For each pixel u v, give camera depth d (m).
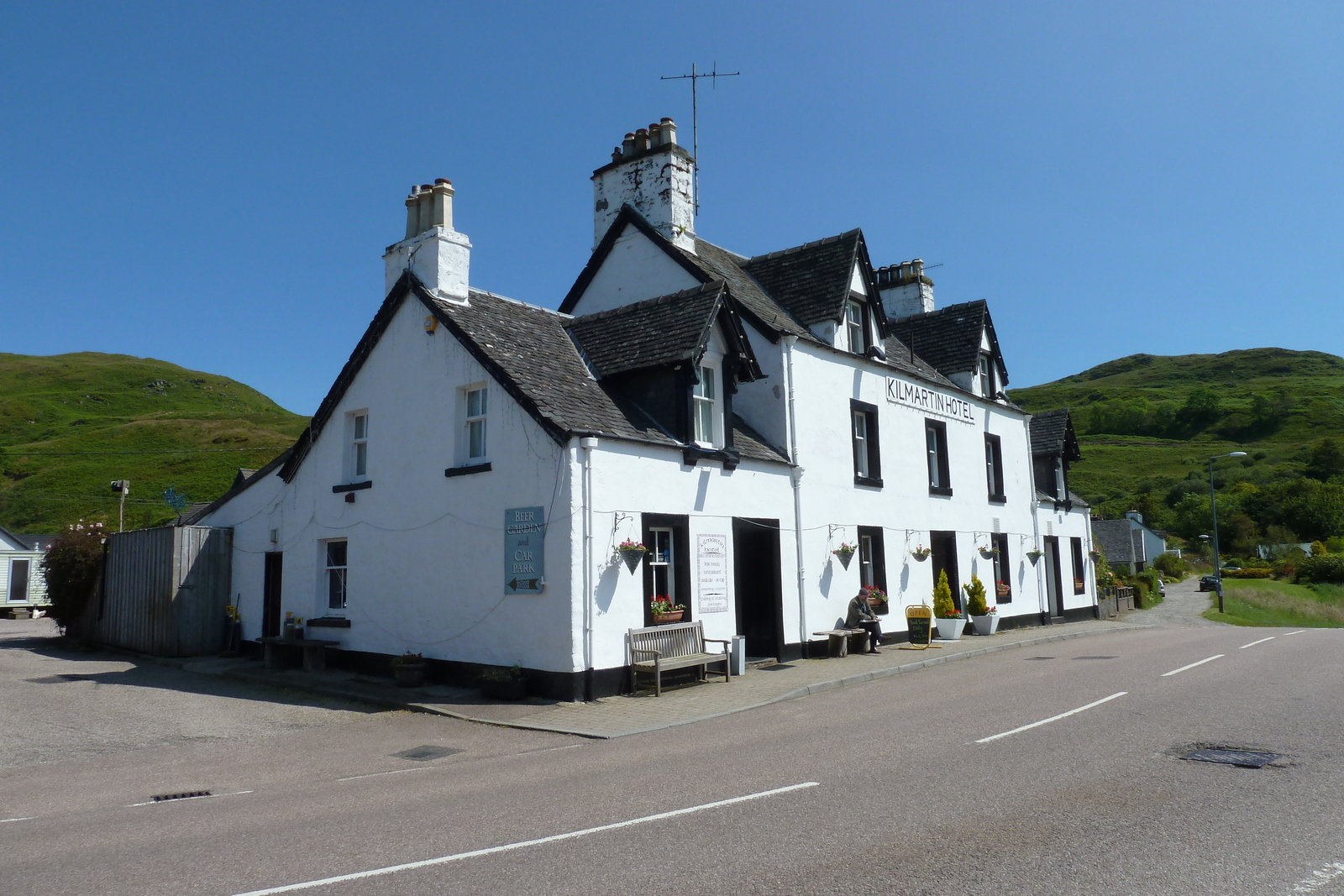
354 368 16.41
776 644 16.45
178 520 25.81
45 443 90.50
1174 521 105.56
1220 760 7.58
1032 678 13.62
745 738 9.53
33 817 7.03
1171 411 161.50
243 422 103.12
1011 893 4.57
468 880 4.99
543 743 9.95
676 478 14.54
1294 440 134.50
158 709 12.45
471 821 6.34
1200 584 69.06
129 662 17.73
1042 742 8.49
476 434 14.52
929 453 23.02
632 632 13.18
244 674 15.46
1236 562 85.06
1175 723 9.33
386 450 15.63
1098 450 148.25
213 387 166.88
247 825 6.48
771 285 20.69
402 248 15.95
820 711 11.29
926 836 5.58
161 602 18.17
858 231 20.02
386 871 5.20
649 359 15.02
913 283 28.39
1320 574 66.50
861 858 5.18
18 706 12.52
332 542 16.86
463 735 10.59
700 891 4.70
